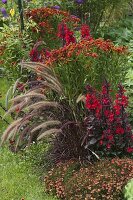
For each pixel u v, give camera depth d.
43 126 6.18
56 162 6.65
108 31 11.30
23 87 7.25
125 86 7.93
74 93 6.47
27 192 6.22
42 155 6.93
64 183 6.14
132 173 5.88
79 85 6.48
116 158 6.20
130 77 7.85
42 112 6.60
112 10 11.25
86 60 6.36
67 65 6.36
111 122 6.23
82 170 6.14
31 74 7.61
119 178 5.86
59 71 6.46
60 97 6.39
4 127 7.99
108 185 5.78
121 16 11.81
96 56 6.29
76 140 6.46
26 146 6.89
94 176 5.98
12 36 7.93
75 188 5.89
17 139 6.84
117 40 10.79
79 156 6.46
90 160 6.44
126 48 6.64
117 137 6.31
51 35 8.48
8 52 7.78
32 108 6.31
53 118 6.59
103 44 6.45
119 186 5.77
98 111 6.21
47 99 6.66
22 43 7.82
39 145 7.15
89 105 6.19
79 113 6.49
